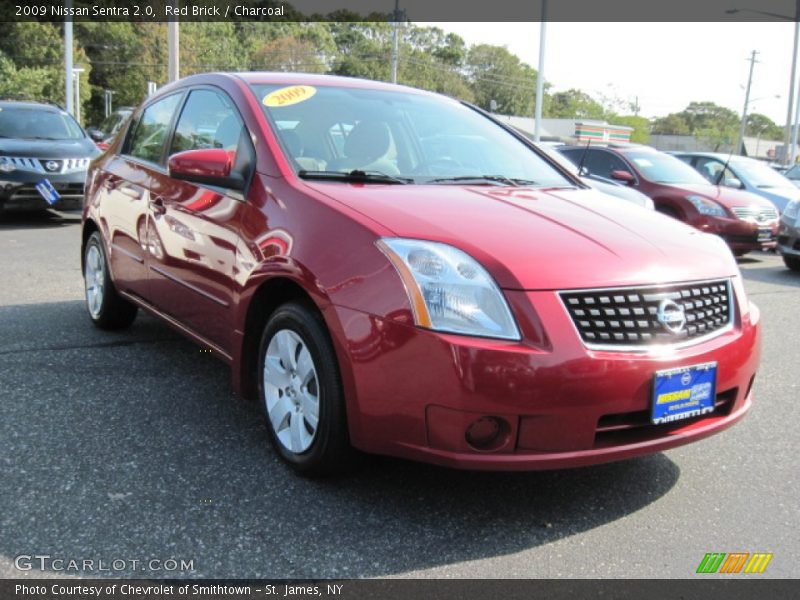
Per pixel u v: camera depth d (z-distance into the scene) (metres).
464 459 2.53
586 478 3.18
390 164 3.64
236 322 3.33
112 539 2.56
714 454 3.50
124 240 4.55
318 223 2.94
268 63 66.31
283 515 2.77
